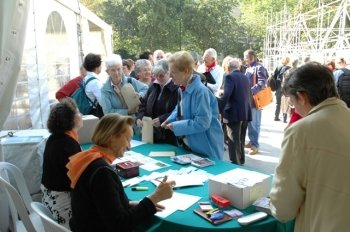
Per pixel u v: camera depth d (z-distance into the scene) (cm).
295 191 129
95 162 157
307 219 128
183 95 262
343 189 118
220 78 491
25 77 412
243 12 2912
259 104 520
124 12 2119
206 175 216
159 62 313
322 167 121
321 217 122
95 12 2094
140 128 322
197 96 251
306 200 127
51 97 509
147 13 2089
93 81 366
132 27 2156
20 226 222
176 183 201
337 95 130
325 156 121
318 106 127
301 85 129
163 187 164
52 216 190
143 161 247
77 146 208
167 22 2130
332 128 122
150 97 320
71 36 601
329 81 127
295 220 139
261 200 170
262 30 2652
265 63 1867
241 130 452
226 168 229
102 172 153
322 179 122
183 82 257
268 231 155
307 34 1368
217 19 2333
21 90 404
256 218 154
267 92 535
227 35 2423
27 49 414
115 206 150
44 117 456
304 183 127
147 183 206
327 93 127
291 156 129
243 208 167
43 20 459
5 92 235
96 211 155
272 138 641
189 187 198
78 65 634
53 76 518
